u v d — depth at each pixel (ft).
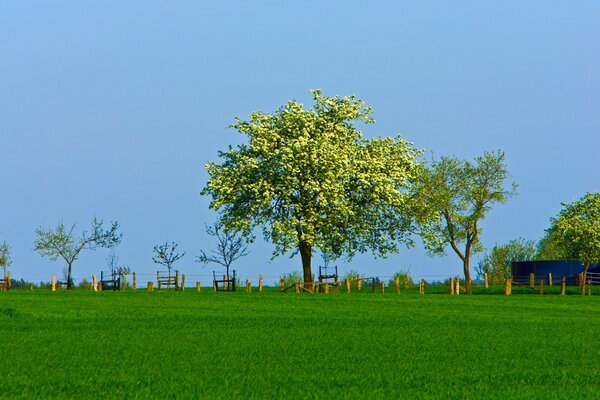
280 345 98.37
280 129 276.82
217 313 148.46
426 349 96.02
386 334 112.98
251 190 269.23
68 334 109.50
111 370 77.66
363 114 283.79
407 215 285.02
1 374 75.00
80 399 63.57
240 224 265.75
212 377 73.77
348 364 83.05
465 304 186.80
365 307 171.83
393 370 79.36
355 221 276.00
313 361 85.05
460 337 109.70
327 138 270.67
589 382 73.26
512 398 64.54
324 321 134.31
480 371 78.95
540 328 124.47
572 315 156.87
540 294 266.98
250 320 134.31
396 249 283.18
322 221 270.05
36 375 74.54
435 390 68.33
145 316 139.64
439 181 290.56
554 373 77.92
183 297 201.77
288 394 65.72
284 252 261.65
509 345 100.42
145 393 65.82
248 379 72.79
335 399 63.77
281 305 174.70
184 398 63.77
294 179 260.01
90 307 158.81
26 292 227.81
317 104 283.79
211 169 274.77
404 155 291.38
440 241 285.43
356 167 276.62
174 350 92.84
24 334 109.29
